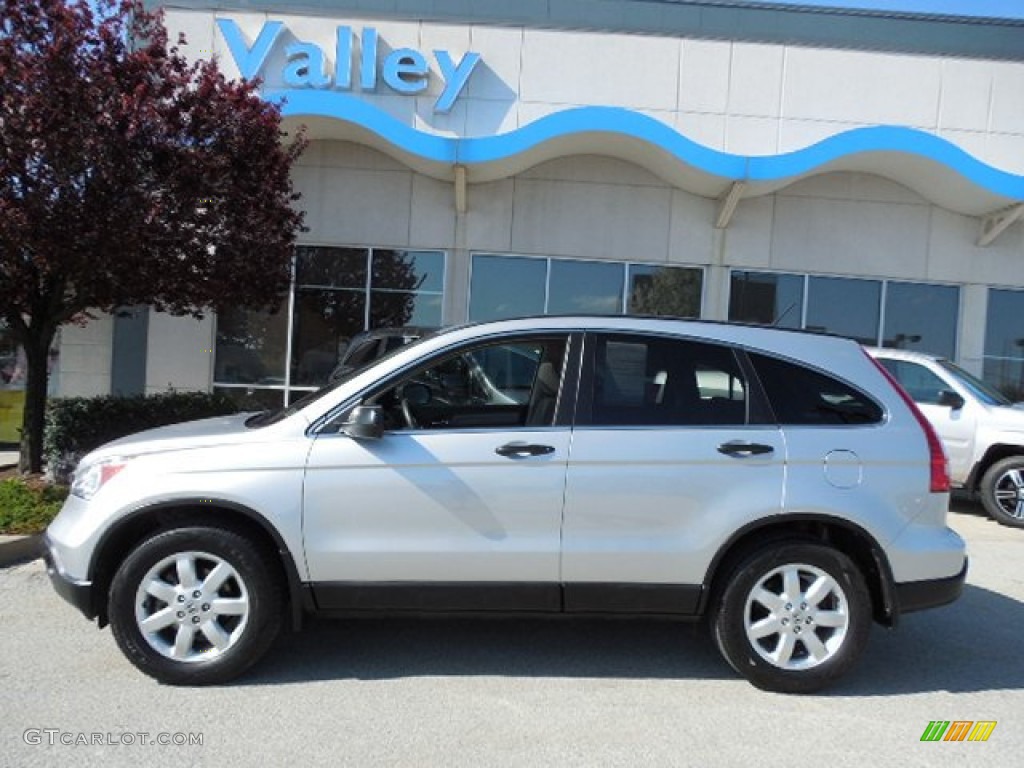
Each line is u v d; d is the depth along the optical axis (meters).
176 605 4.12
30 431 9.02
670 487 4.20
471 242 13.30
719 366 4.42
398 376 4.31
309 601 4.17
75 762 3.40
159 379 12.91
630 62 13.05
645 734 3.79
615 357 4.40
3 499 7.36
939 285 13.89
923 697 4.30
